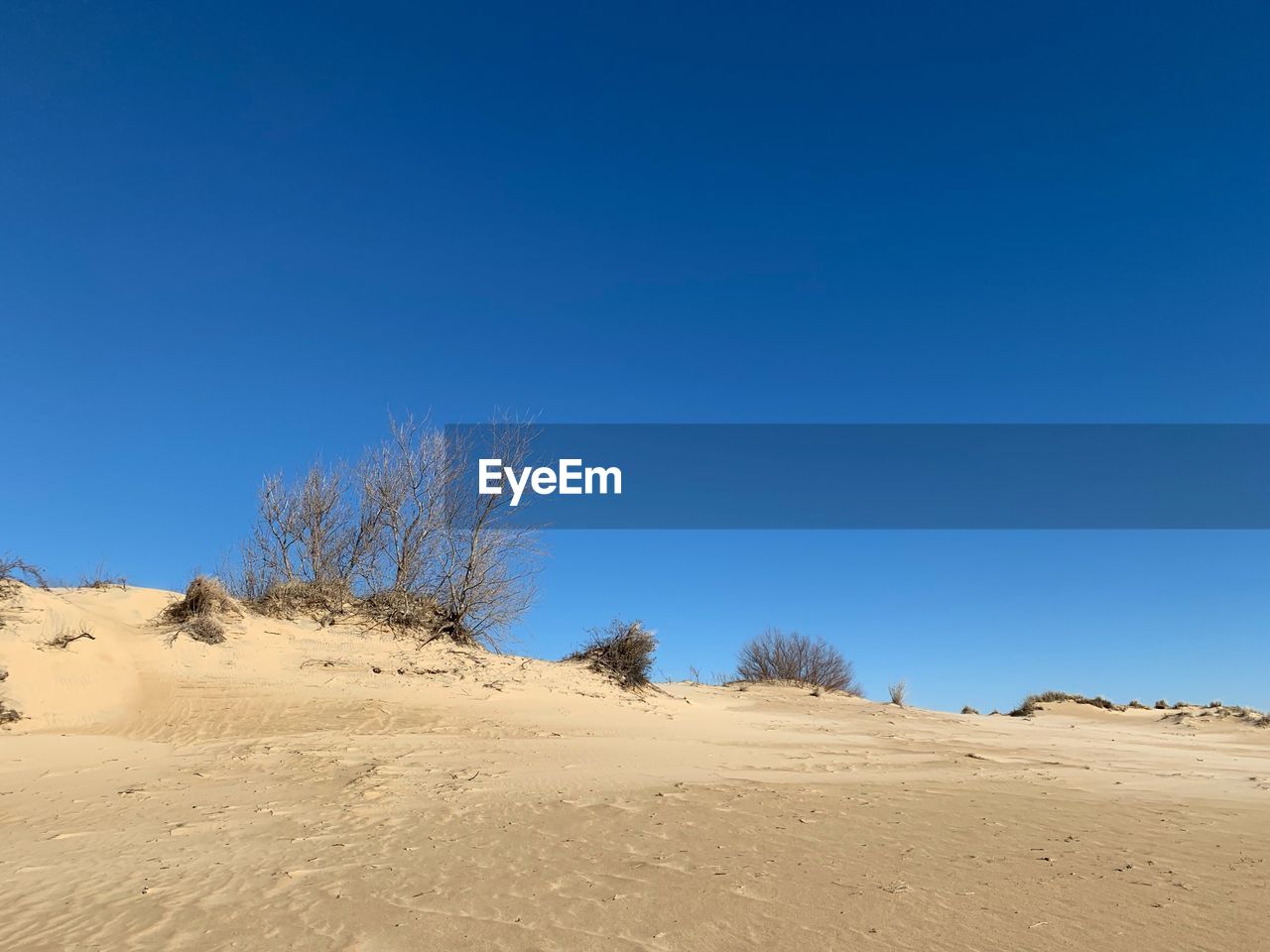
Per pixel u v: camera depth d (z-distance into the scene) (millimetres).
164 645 16469
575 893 5301
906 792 9359
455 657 19625
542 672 20250
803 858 6184
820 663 33594
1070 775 11375
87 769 10023
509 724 14906
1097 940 4395
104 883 5594
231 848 6520
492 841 6723
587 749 12656
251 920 4836
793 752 13609
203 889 5449
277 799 8414
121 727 12891
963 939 4426
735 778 10266
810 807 8242
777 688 28172
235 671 16344
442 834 6973
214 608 18172
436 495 22266
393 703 15742
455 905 5074
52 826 7266
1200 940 4383
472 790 8961
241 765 10344
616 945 4395
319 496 22734
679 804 8312
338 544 22359
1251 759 15055
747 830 7133
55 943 4504
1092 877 5664
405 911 4973
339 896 5266
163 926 4750
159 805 8109
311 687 16188
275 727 13250
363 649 18859
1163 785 10500
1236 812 8273
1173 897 5156
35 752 10883
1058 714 32156
